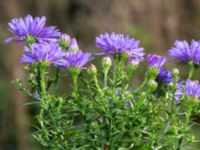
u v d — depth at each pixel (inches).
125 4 87.0
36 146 68.5
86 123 19.6
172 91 20.1
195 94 20.0
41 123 19.8
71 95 19.8
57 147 19.5
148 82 20.0
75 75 20.0
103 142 19.5
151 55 20.8
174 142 19.7
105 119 19.9
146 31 85.2
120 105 19.3
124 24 86.3
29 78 20.1
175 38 87.2
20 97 85.1
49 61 19.7
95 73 20.0
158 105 20.1
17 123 84.9
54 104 19.6
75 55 20.1
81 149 19.6
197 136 43.0
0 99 86.0
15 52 84.0
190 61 21.0
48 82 20.1
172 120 19.7
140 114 19.5
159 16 86.8
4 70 85.6
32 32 20.4
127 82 19.7
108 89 19.6
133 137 19.6
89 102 19.6
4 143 86.2
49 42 20.7
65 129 19.5
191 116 21.0
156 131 19.9
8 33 82.9
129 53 20.2
